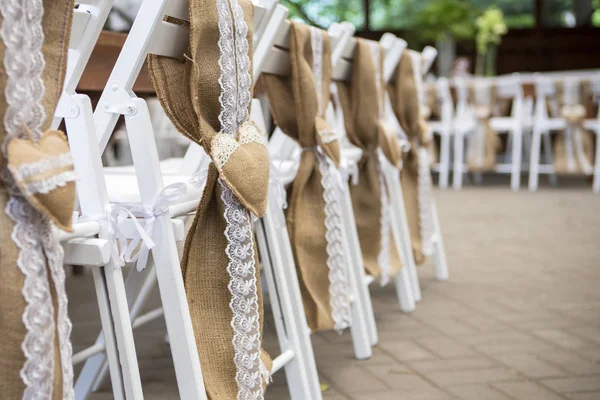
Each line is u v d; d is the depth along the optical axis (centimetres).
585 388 197
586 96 607
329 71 205
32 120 101
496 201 566
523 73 966
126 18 367
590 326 252
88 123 123
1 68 95
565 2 961
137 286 189
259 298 144
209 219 142
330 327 199
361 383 203
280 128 196
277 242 183
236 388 141
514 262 355
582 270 336
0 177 98
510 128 636
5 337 97
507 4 970
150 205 132
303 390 179
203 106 139
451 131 658
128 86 133
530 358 221
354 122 244
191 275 141
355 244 235
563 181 698
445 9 754
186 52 142
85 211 124
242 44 142
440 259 322
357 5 957
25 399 98
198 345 140
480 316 267
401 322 261
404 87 284
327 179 198
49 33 104
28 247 99
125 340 124
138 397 125
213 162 139
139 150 132
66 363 105
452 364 217
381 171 251
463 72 735
